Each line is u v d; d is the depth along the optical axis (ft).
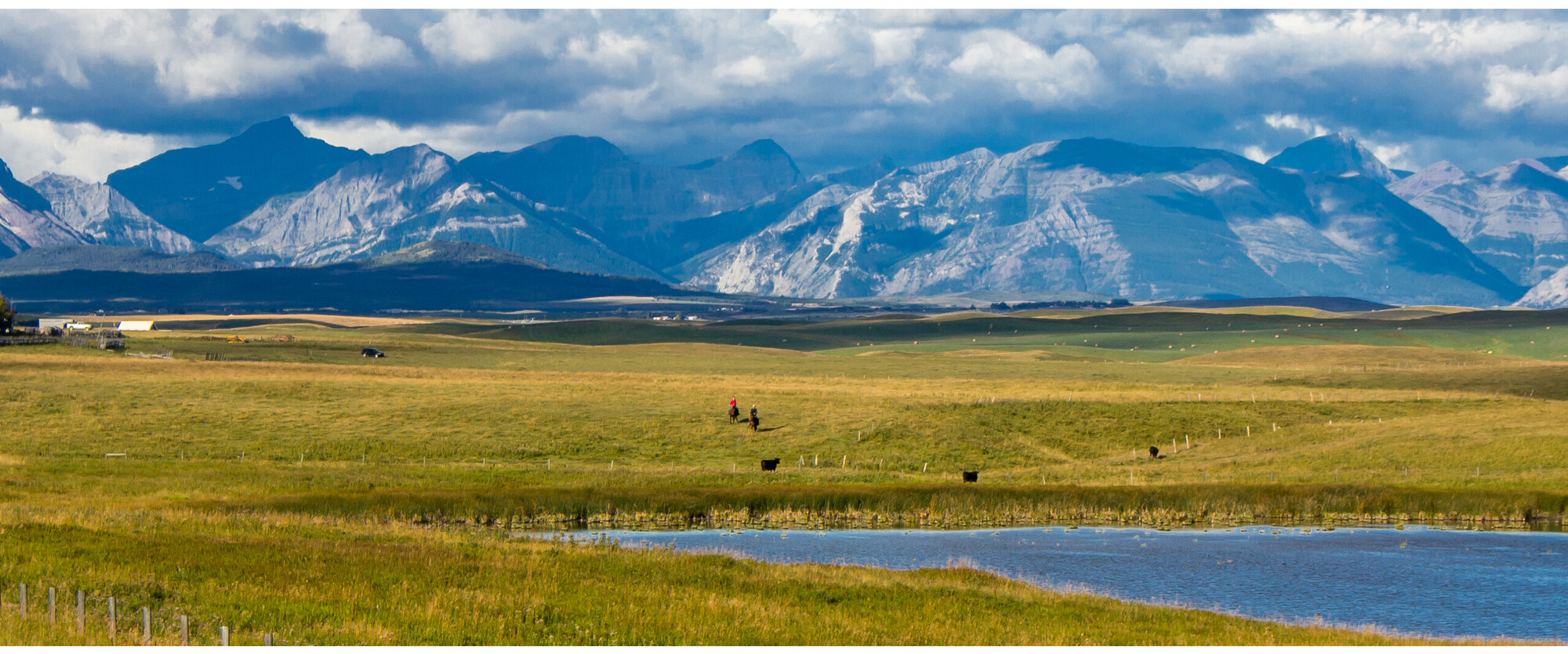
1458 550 225.15
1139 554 220.02
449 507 247.29
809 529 248.52
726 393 454.40
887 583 163.32
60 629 116.47
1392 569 206.18
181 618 114.21
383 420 378.94
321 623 126.52
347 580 147.23
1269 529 250.98
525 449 343.26
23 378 433.07
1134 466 340.59
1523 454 325.21
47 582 137.80
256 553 161.68
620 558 175.32
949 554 218.38
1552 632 163.02
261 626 123.95
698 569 169.07
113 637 110.93
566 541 212.23
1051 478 317.83
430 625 126.62
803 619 137.39
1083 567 207.31
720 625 132.57
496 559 166.71
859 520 259.80
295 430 362.53
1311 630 146.00
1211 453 362.74
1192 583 193.77
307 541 175.11
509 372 570.87
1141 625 142.61
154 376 453.99
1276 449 361.71
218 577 146.20
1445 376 602.44
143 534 175.01
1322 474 313.94
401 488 270.87
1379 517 267.80
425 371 556.92
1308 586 192.75
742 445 359.05
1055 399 437.58
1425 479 303.07
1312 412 426.92
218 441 343.67
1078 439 385.50
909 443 364.58
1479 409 434.30
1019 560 213.46
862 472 319.88
